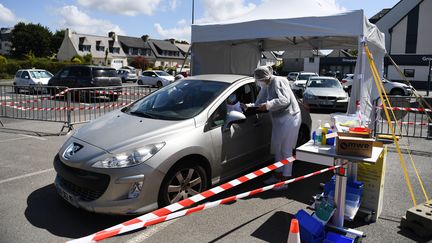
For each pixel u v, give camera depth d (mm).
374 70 4492
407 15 40594
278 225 3574
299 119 4484
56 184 3779
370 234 3434
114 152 3420
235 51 8750
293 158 3916
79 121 8570
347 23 5633
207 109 4129
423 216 3375
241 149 4457
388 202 4250
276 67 54281
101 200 3303
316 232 3123
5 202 3996
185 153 3637
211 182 4062
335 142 3303
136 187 3334
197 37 7395
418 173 5410
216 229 3463
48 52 75438
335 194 3303
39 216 3650
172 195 3648
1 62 37250
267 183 4715
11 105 10031
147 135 3617
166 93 4730
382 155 3582
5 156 5910
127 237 3277
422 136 8477
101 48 70375
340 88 13289
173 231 3406
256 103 4625
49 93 9797
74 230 3379
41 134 7801
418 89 34188
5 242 3135
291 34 6145
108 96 9891
